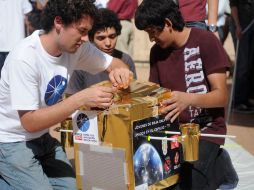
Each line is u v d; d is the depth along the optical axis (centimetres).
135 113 272
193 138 290
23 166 312
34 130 295
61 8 279
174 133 292
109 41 404
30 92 292
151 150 285
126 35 575
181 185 321
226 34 735
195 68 343
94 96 276
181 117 348
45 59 297
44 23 291
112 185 283
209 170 346
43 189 311
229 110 628
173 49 348
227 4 705
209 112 349
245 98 675
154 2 328
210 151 341
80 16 279
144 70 939
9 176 317
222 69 336
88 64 330
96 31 398
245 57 667
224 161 370
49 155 338
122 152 274
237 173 417
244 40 665
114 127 275
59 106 284
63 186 327
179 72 347
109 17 399
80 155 291
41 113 287
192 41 341
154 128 286
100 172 286
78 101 280
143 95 294
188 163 329
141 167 279
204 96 319
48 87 304
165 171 296
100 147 282
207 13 522
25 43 296
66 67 310
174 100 298
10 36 582
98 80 406
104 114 277
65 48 291
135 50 997
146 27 333
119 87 292
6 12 579
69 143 340
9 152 315
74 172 338
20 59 290
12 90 292
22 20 588
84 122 285
